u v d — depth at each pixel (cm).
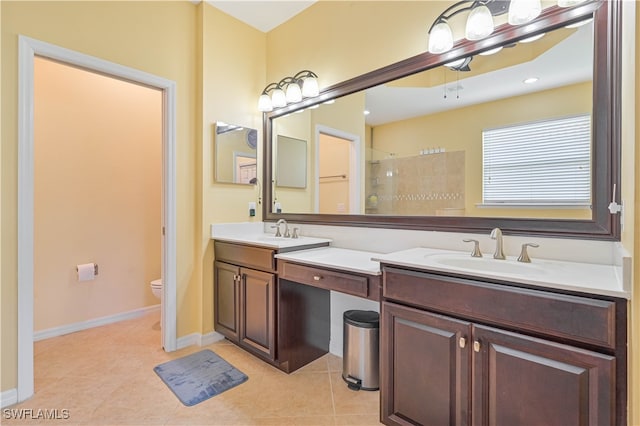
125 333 268
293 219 261
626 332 93
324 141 241
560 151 146
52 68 260
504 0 160
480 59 169
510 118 160
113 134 296
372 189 214
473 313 121
